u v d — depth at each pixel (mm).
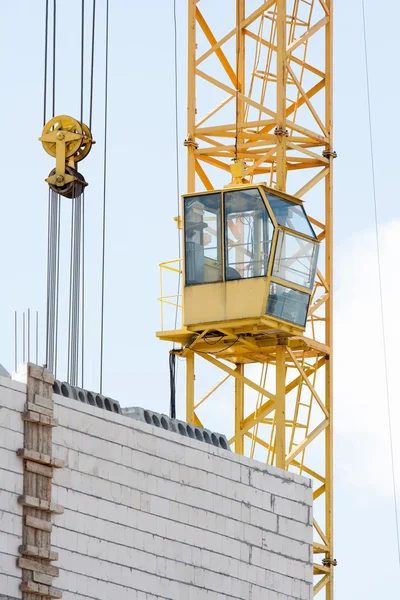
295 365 182875
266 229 178375
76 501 135750
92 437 138000
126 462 140125
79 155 157250
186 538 143500
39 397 134250
